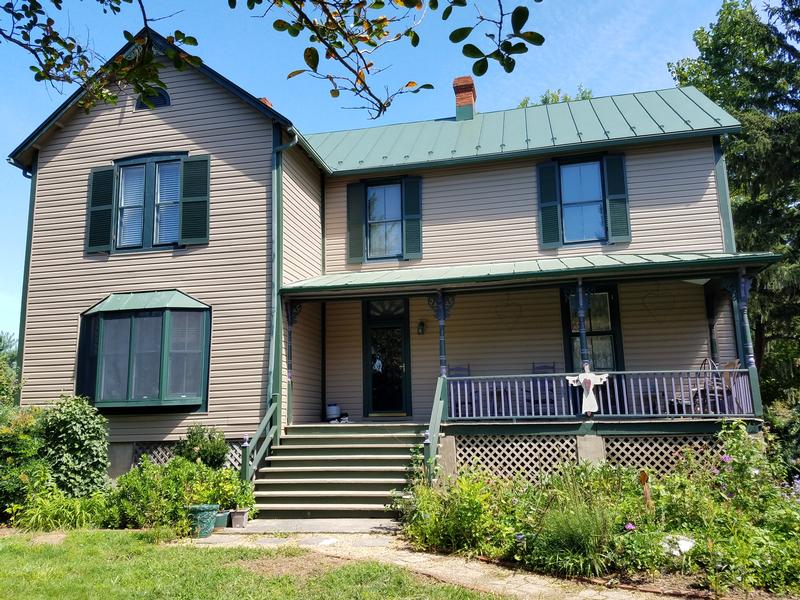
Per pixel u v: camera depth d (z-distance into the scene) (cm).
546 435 1121
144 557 748
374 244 1483
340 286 1220
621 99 1612
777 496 782
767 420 1630
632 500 798
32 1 459
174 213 1307
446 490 857
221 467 1148
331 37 432
